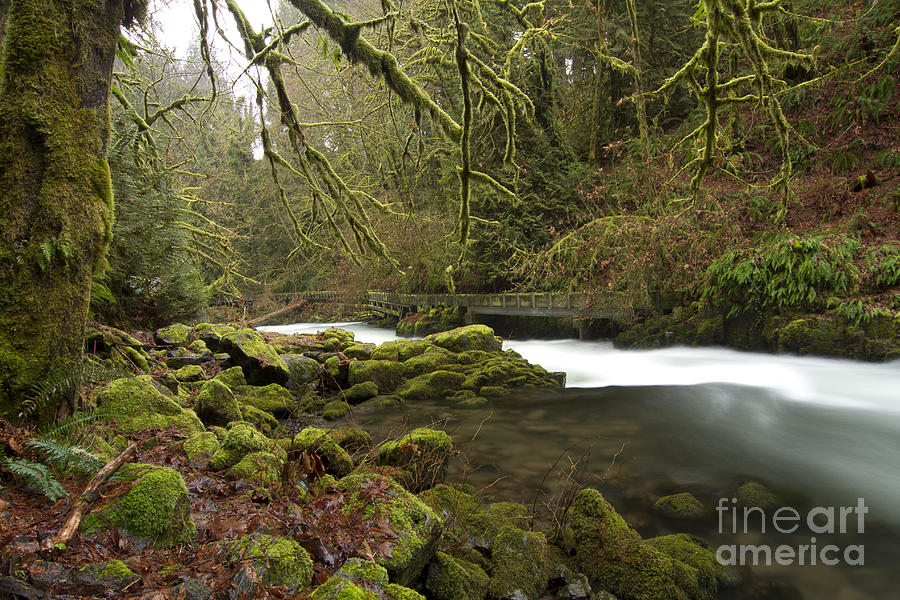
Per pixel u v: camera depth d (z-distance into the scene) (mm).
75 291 3143
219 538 2654
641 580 3150
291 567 2303
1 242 2947
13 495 2482
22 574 1888
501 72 11773
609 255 12281
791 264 9516
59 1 3098
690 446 5711
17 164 2996
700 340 10820
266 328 23375
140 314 10258
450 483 4746
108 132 3365
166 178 11055
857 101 12727
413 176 17219
